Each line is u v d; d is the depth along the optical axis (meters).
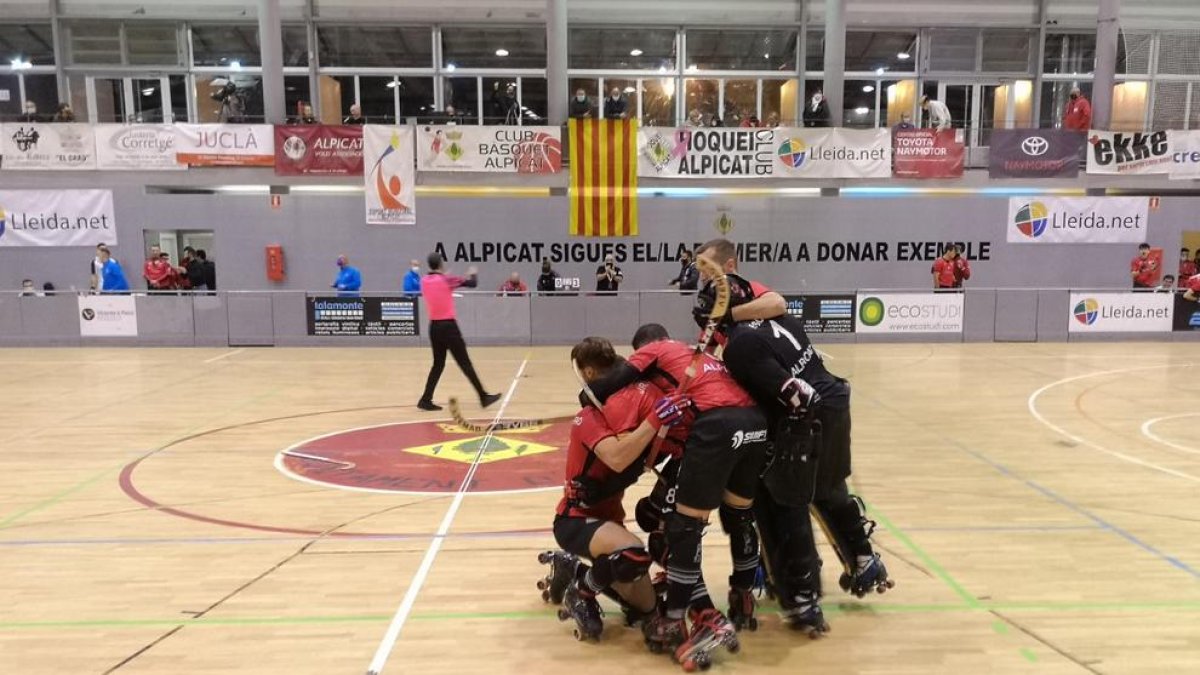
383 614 3.60
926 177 16.02
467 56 18.91
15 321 13.74
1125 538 4.57
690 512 3.05
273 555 4.34
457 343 8.41
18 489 5.66
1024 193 17.55
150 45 18.34
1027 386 9.86
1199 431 7.41
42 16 17.89
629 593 3.29
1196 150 15.89
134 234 15.89
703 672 3.05
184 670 3.09
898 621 3.50
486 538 4.60
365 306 13.87
